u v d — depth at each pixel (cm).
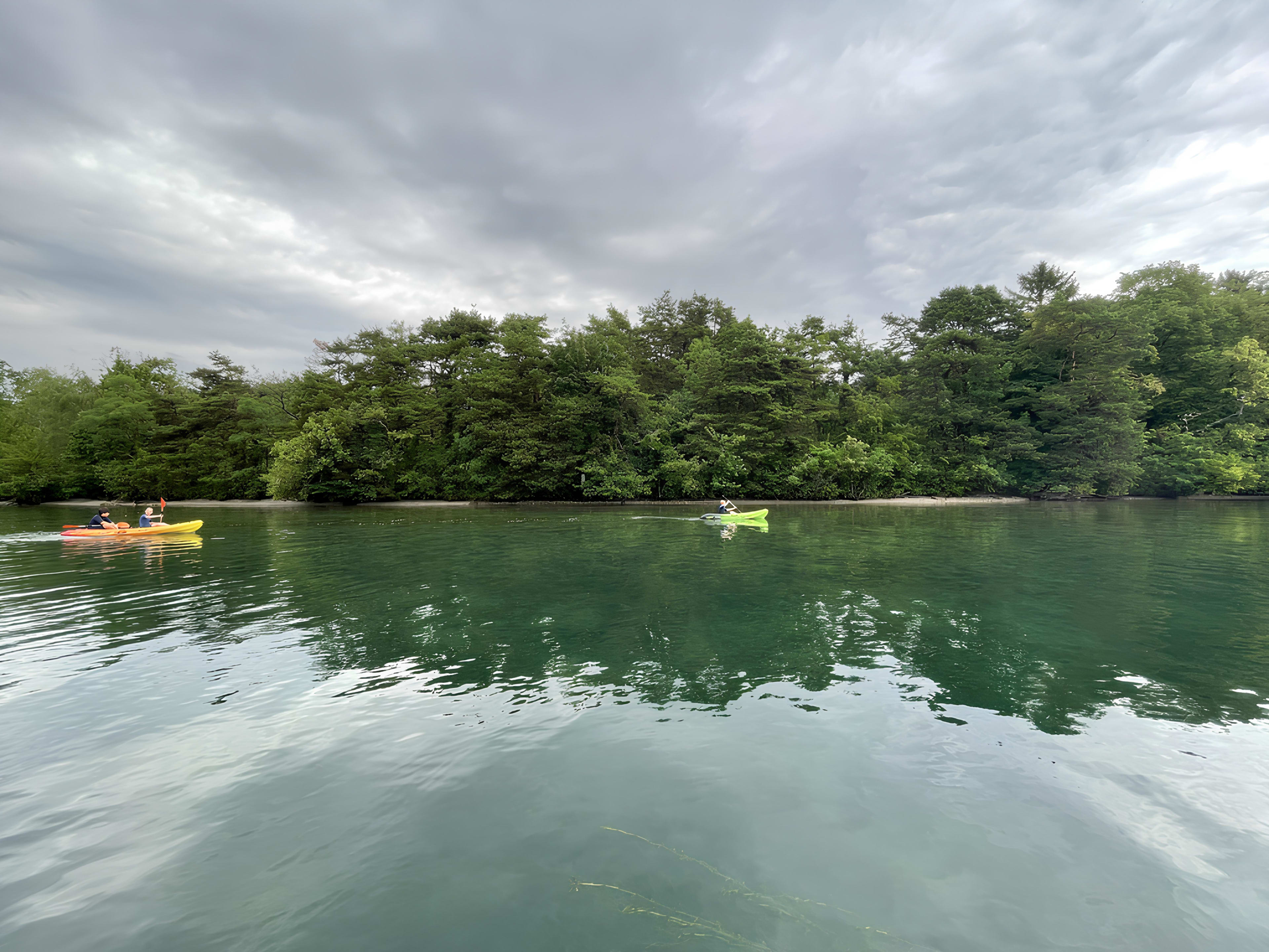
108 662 809
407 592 1231
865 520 2902
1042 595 1191
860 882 382
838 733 589
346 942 336
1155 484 4684
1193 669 761
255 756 552
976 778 506
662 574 1440
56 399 4956
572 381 4409
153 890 379
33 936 338
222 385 5028
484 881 386
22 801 478
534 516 3234
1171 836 425
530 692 697
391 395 4628
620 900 368
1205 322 4788
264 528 2641
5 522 3067
